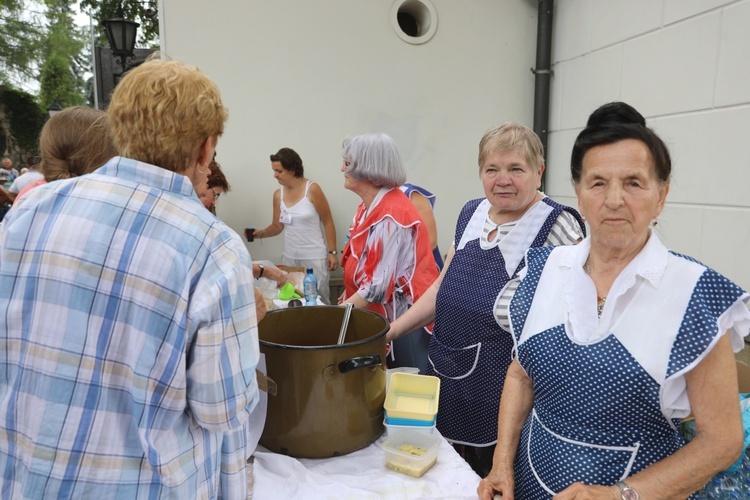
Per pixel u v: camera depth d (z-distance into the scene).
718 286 0.88
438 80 3.85
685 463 0.86
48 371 0.72
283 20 3.52
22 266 0.76
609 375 0.93
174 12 3.33
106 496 0.73
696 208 2.68
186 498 0.80
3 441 0.77
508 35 3.93
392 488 1.08
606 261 0.99
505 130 1.51
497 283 1.52
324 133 3.71
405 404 1.34
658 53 2.87
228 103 3.52
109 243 0.73
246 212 3.69
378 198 2.02
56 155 1.18
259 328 1.31
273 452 1.22
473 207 1.74
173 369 0.73
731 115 2.46
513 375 1.23
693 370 0.88
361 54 3.68
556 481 0.99
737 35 2.40
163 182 0.78
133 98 0.77
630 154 0.88
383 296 1.97
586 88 3.51
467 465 1.18
